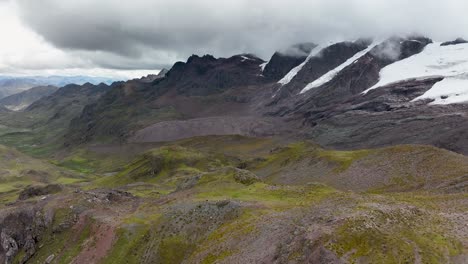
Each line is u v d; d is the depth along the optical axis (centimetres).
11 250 10544
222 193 10294
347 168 14512
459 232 4884
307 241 5288
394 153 13975
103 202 11350
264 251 6053
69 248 9425
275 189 10081
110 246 8712
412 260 4384
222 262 6506
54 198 11900
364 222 5216
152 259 8106
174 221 8862
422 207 6303
